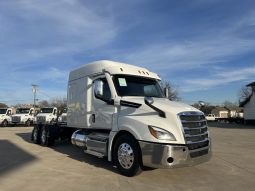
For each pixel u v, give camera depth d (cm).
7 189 659
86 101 1005
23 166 901
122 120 804
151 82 962
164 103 784
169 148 696
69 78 1149
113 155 830
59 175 790
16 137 1828
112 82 880
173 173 824
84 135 1009
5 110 3712
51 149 1272
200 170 873
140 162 753
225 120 6184
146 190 668
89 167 891
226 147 1441
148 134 723
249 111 4409
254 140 1809
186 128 725
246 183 744
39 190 655
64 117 1414
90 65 1011
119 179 752
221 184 730
